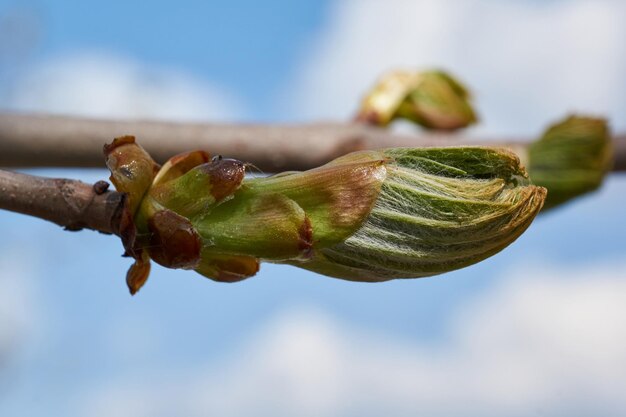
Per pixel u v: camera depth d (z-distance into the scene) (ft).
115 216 0.79
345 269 0.82
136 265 0.81
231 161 0.82
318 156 1.06
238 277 0.82
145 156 0.82
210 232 0.81
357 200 0.81
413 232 0.81
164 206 0.81
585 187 1.05
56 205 0.79
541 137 1.05
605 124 1.04
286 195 0.82
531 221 0.81
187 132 1.04
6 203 0.79
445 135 1.11
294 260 0.82
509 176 0.81
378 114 1.11
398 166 0.82
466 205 0.80
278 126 1.06
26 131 1.01
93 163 1.03
